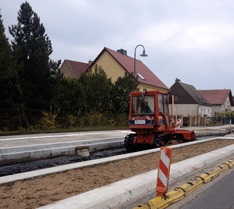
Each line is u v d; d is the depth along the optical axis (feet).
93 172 19.40
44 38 61.98
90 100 67.41
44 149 30.45
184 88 159.12
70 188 15.29
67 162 28.71
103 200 12.93
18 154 27.61
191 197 15.69
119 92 73.00
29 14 59.82
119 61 106.11
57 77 57.00
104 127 62.80
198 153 30.86
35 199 13.29
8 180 15.57
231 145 39.86
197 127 102.53
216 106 185.16
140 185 15.84
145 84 111.24
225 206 14.17
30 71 53.52
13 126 46.83
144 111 36.81
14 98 47.44
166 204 13.92
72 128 55.98
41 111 51.29
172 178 19.02
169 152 14.38
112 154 34.99
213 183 19.01
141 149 39.65
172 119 41.22
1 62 47.42
